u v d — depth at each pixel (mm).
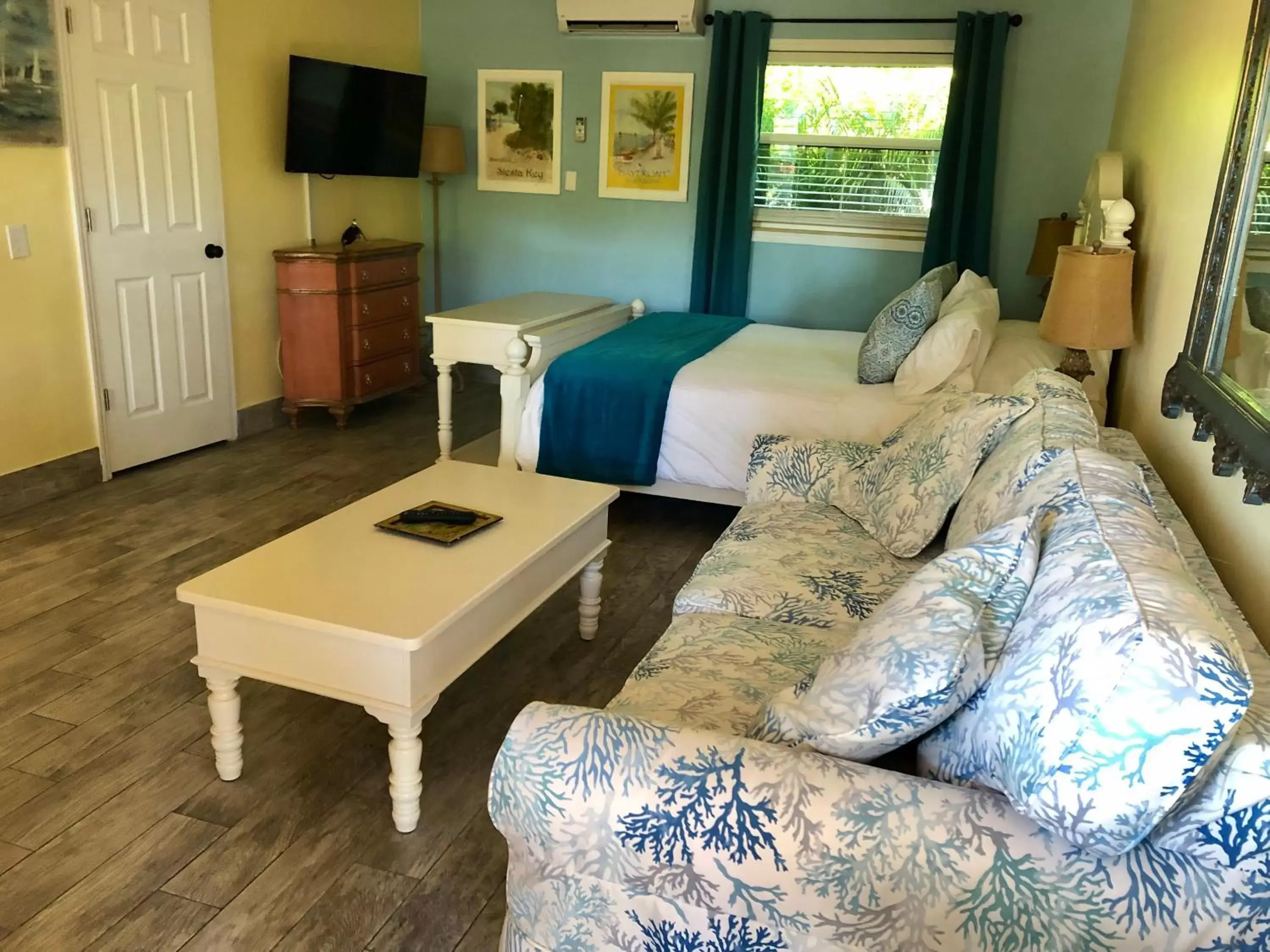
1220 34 2639
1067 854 1119
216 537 3527
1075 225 4590
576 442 3752
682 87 5496
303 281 4793
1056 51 4898
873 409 3416
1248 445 1793
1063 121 4973
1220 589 1619
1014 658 1232
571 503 2662
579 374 3732
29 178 3582
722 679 1764
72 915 1775
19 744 2279
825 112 5363
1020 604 1380
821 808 1182
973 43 4902
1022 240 5191
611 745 1259
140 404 4211
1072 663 1099
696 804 1210
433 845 1996
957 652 1241
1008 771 1124
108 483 4059
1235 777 1045
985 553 1413
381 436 4902
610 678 2697
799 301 5621
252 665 2027
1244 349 1988
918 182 5320
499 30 5734
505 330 3920
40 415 3762
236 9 4438
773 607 2119
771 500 2814
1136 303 3377
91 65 3750
